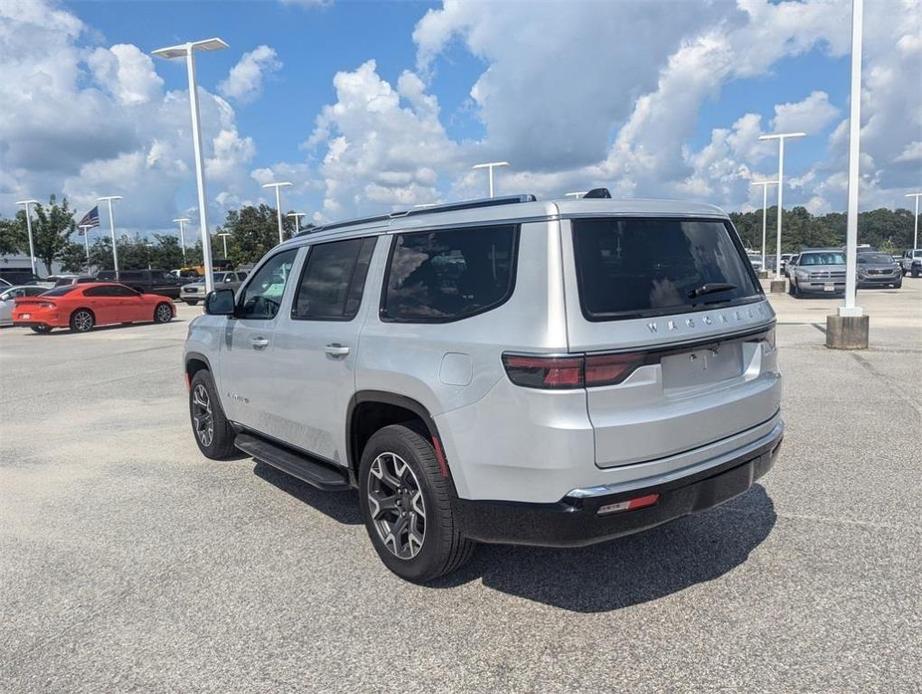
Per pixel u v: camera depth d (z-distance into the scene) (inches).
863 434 253.0
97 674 118.9
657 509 123.0
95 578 155.0
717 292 138.8
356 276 161.2
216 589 148.1
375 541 154.1
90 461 251.3
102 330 835.4
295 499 203.9
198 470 235.8
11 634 132.5
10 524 189.5
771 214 4018.2
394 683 113.6
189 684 115.1
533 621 131.3
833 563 150.3
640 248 130.6
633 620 130.3
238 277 1396.4
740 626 126.8
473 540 136.2
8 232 1962.4
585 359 115.9
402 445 141.7
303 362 172.4
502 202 142.3
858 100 450.9
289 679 115.6
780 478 206.5
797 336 537.0
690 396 130.0
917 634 122.0
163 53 848.9
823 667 113.5
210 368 229.6
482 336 125.2
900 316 679.7
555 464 116.0
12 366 526.9
